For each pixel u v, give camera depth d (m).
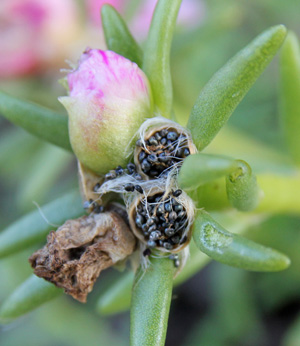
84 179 0.08
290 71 0.09
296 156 0.10
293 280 0.14
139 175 0.08
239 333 0.15
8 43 0.12
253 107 0.15
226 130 0.12
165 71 0.08
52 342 0.15
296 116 0.10
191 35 0.13
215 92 0.08
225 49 0.16
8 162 0.14
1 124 0.17
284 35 0.08
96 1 0.12
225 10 0.13
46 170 0.13
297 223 0.13
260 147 0.12
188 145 0.08
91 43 0.12
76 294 0.08
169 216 0.08
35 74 0.12
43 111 0.09
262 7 0.15
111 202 0.08
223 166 0.07
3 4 0.12
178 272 0.08
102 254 0.08
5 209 0.17
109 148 0.08
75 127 0.08
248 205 0.08
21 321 0.15
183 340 0.16
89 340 0.15
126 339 0.16
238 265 0.07
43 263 0.08
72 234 0.08
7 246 0.08
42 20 0.12
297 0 0.15
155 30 0.08
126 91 0.08
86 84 0.08
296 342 0.13
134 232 0.08
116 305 0.09
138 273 0.08
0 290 0.14
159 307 0.08
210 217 0.08
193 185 0.07
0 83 0.13
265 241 0.14
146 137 0.08
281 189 0.09
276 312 0.15
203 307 0.16
